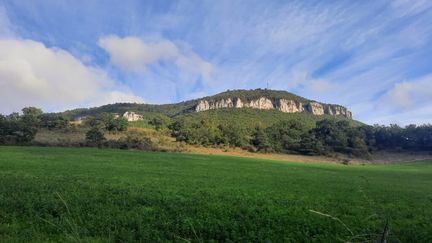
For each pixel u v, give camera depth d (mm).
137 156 89438
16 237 13039
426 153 174250
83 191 26672
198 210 21453
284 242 15297
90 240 13109
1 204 18953
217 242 14797
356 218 21750
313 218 20750
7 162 55094
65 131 137125
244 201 27328
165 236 14953
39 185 28203
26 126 114000
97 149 104375
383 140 190125
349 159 159000
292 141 165750
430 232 18438
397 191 45375
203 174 56969
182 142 148625
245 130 169750
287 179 56406
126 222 16469
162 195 27812
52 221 15758
